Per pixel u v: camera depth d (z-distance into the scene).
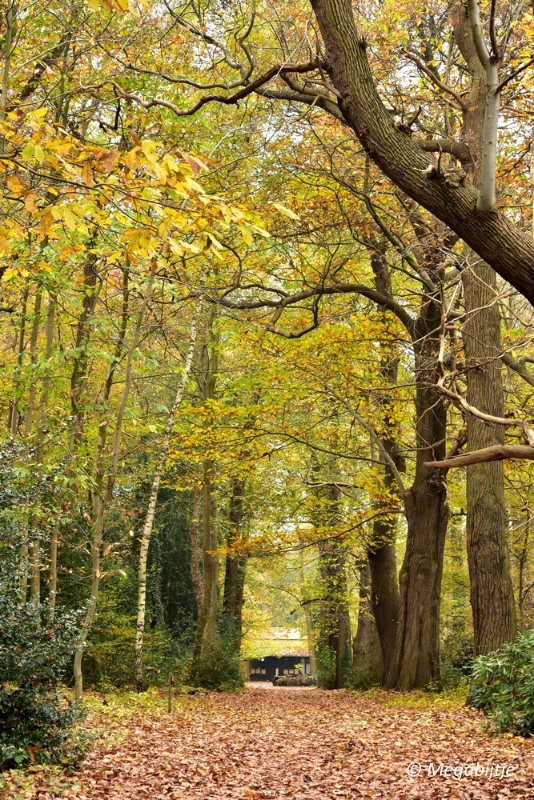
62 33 11.18
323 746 10.29
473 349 13.03
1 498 8.99
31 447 10.16
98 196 5.37
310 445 17.73
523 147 11.99
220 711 15.79
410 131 4.57
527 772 7.71
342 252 16.64
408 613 19.31
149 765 8.56
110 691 16.59
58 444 13.52
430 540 19.17
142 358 13.80
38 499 10.64
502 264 4.33
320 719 13.97
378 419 18.05
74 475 13.80
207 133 13.64
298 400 17.75
